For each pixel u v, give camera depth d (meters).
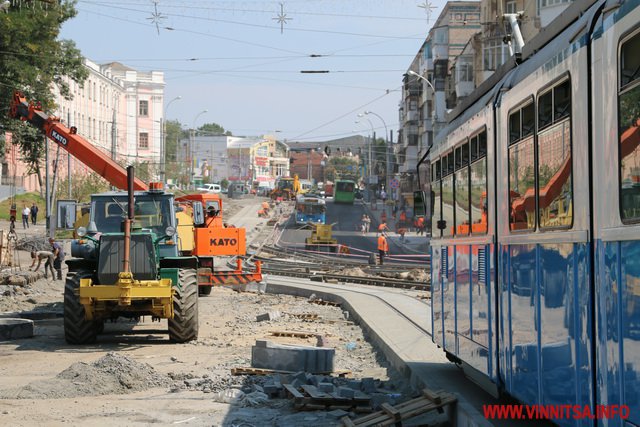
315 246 84.56
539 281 9.44
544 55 9.84
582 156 7.95
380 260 61.41
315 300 38.00
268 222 112.06
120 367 16.86
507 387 10.95
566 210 8.45
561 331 8.55
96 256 23.84
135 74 149.62
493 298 11.75
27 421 13.51
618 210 7.01
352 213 130.50
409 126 139.00
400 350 19.55
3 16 56.16
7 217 86.75
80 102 116.56
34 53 58.56
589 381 7.67
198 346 23.23
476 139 13.15
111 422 13.52
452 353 14.97
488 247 12.09
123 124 146.88
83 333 23.66
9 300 35.78
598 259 7.50
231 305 36.16
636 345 6.62
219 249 34.88
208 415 14.09
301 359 17.78
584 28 8.16
